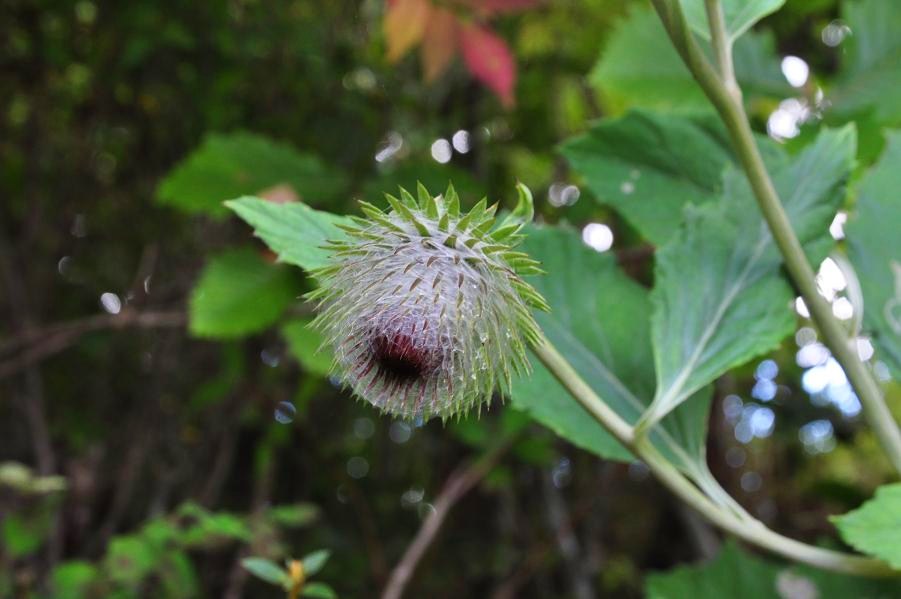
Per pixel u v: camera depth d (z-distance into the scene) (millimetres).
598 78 466
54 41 778
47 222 880
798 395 938
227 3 702
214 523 475
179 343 830
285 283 454
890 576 316
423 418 308
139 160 846
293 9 762
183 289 817
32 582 572
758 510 862
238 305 450
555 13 746
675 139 409
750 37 470
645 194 407
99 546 732
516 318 315
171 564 504
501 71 474
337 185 489
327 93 750
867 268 371
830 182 356
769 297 348
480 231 313
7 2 764
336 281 315
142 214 869
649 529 922
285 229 324
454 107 773
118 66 772
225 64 730
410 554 530
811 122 452
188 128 771
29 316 806
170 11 704
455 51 528
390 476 897
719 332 345
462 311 304
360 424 920
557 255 383
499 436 596
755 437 947
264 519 538
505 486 785
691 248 355
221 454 812
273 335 724
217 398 688
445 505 557
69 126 850
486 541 877
